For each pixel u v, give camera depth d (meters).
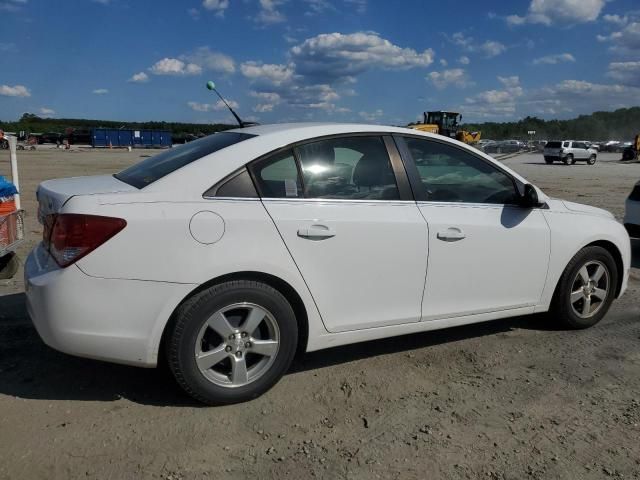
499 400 3.41
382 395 3.45
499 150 54.06
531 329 4.63
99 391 3.40
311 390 3.50
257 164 3.31
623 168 32.09
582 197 14.88
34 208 10.97
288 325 3.32
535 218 4.20
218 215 3.11
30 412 3.14
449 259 3.80
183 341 3.06
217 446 2.87
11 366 3.70
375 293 3.58
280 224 3.24
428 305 3.80
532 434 3.04
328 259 3.39
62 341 2.95
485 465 2.76
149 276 2.97
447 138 3.98
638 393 3.52
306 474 2.66
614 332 4.59
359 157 3.63
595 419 3.20
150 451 2.81
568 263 4.41
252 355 3.36
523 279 4.18
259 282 3.23
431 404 3.35
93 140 74.44
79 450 2.80
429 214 3.73
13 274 5.64
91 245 2.90
